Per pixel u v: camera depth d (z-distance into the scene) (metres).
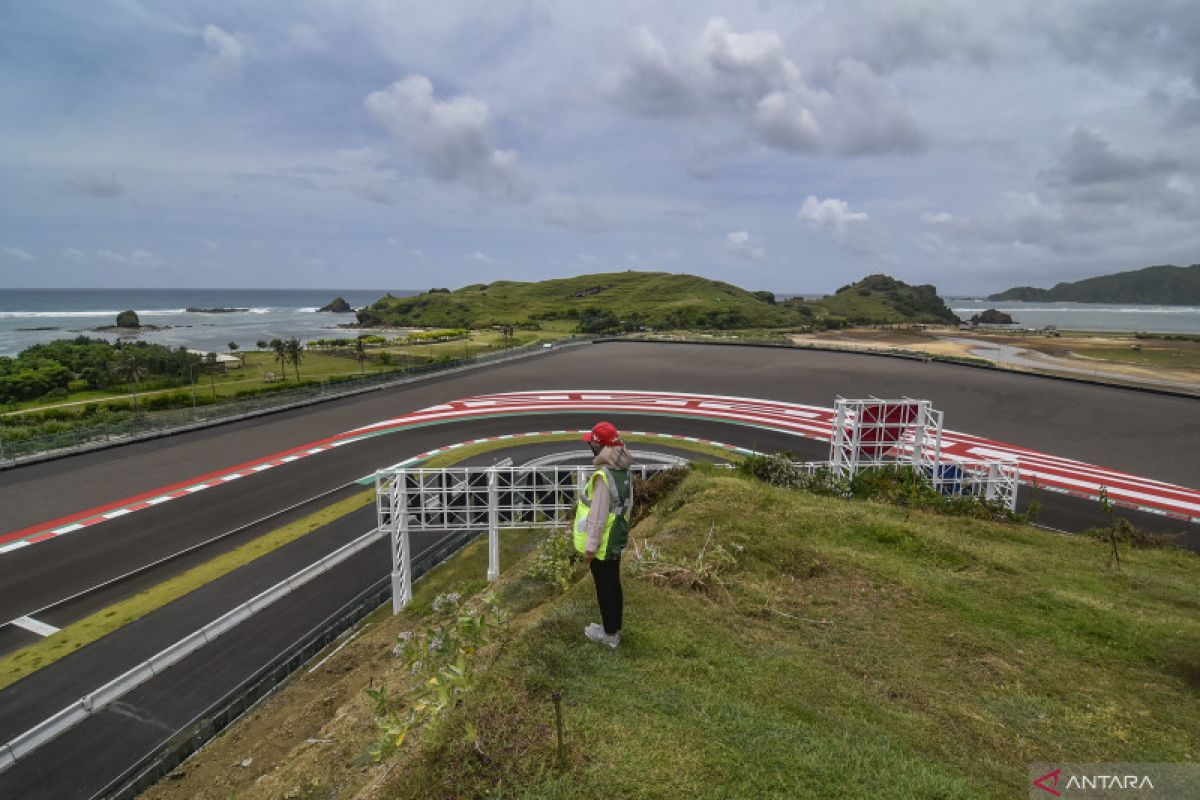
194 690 15.47
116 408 49.88
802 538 11.63
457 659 5.20
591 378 67.94
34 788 12.39
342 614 19.12
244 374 68.56
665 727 5.09
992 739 5.77
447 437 41.22
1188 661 7.56
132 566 22.30
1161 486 33.47
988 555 11.73
